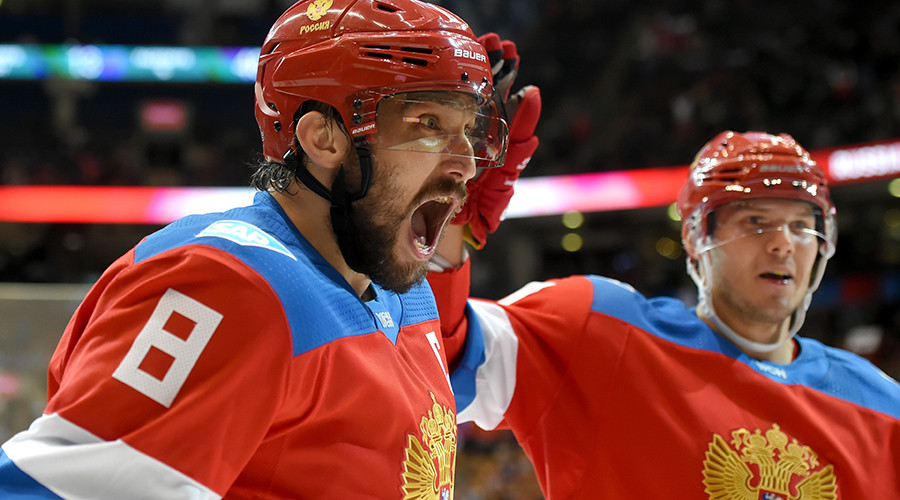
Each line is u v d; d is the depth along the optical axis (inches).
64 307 129.8
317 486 41.2
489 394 64.9
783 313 67.2
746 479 62.7
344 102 44.1
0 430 125.5
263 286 39.4
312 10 46.8
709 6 458.0
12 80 466.6
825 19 425.1
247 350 37.9
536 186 382.0
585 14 493.0
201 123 480.4
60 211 385.7
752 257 66.9
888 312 362.6
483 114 47.9
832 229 69.2
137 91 477.4
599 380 65.4
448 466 47.6
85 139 456.8
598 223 433.4
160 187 407.2
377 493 42.1
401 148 43.9
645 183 364.5
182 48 476.4
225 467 37.5
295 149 45.8
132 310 37.9
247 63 479.8
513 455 249.9
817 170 69.2
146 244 42.1
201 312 37.8
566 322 66.7
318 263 44.9
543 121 465.4
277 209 45.9
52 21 481.7
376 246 45.1
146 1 489.1
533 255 433.4
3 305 128.0
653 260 434.0
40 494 34.6
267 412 38.5
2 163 430.3
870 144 308.5
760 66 406.6
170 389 36.6
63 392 36.7
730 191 67.3
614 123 430.6
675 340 67.7
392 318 49.1
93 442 35.4
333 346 41.4
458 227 63.4
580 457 65.1
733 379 66.2
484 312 66.6
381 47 44.5
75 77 466.0
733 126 385.1
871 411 67.8
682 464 63.0
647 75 436.8
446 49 45.1
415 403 45.8
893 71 382.3
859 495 64.4
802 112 383.6
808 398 66.9
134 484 35.1
